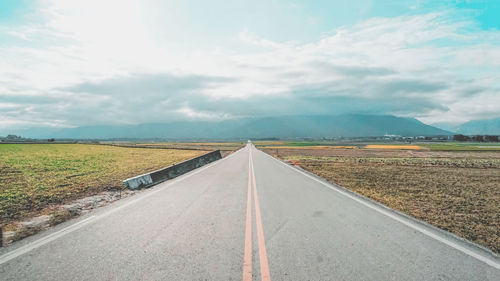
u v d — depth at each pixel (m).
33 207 6.92
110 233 4.63
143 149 50.38
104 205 7.17
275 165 20.12
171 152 40.75
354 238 4.39
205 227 4.93
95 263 3.44
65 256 3.67
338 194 8.46
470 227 5.23
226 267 3.29
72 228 4.94
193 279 2.99
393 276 3.10
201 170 16.39
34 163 19.70
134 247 3.97
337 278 3.03
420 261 3.52
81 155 30.59
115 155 31.64
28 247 4.00
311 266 3.33
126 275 3.11
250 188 9.59
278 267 3.29
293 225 5.08
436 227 5.11
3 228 5.06
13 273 3.19
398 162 23.00
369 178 12.80
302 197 7.93
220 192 8.76
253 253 3.72
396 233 4.67
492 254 3.80
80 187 9.96
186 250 3.84
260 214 5.91
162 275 3.10
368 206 6.79
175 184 10.59
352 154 40.38
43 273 3.18
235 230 4.76
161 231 4.71
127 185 9.81
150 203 7.08
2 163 19.36
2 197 8.04
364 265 3.37
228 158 29.25
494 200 7.93
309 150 56.75
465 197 8.36
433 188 10.01
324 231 4.74
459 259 3.60
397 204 7.28
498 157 32.00
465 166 19.47
